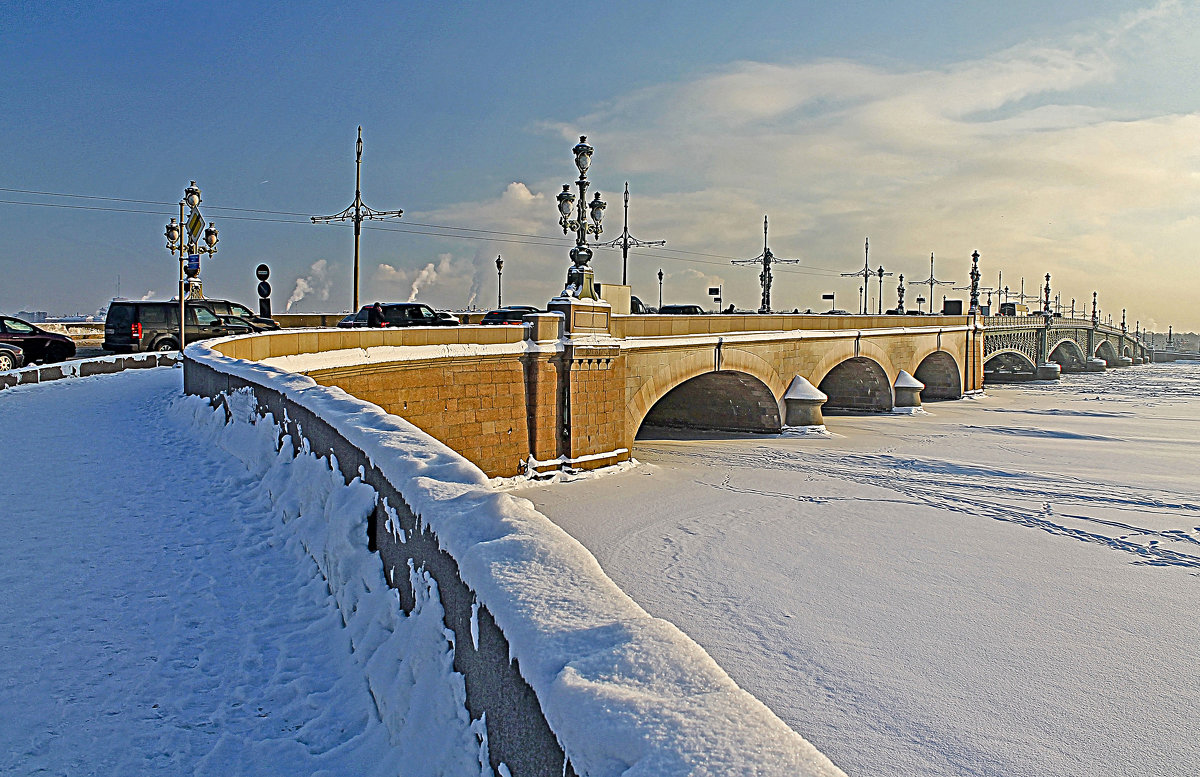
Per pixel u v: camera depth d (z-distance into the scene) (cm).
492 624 369
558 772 282
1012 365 9200
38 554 816
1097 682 1366
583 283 2786
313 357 1853
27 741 496
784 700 1306
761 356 3788
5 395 2000
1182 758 1139
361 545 686
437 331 2323
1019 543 2183
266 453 1128
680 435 4025
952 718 1249
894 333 5097
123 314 3023
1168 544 2183
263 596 745
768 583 1858
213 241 3419
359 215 3716
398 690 498
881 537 2228
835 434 4103
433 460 630
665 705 264
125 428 1528
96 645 629
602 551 2083
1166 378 9981
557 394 2709
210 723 530
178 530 916
